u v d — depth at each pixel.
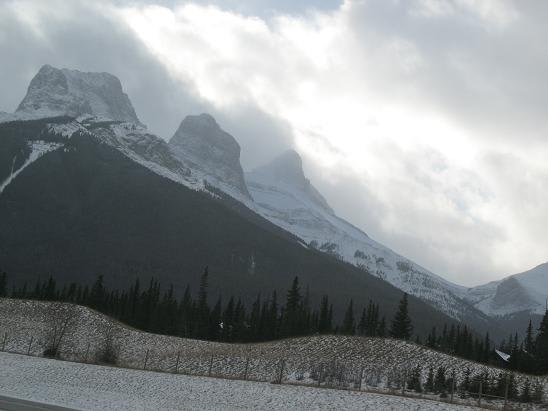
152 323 138.38
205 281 177.88
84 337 102.25
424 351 81.38
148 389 51.12
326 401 47.06
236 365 80.06
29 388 45.84
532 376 68.31
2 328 104.38
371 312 148.12
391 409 44.50
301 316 142.75
